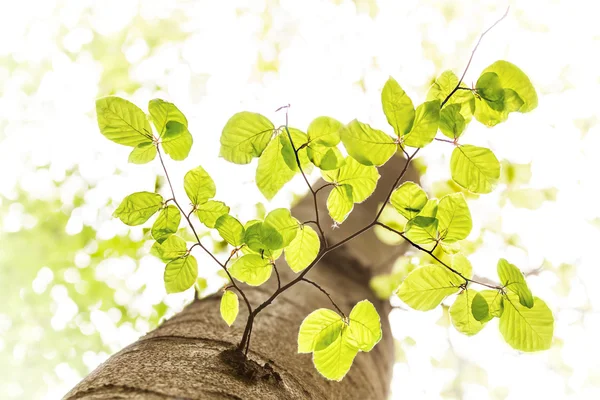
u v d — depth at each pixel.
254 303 1.68
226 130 1.34
